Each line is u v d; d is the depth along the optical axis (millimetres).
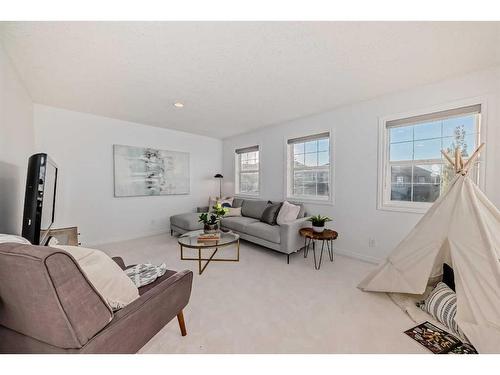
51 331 771
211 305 1904
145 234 4336
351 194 3146
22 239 1236
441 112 2406
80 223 3568
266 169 4414
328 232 2875
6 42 1716
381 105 2836
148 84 2482
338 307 1877
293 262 2949
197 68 2125
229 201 4805
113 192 3908
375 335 1525
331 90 2639
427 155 2594
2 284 784
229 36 1654
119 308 1028
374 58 1954
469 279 1565
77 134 3500
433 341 1455
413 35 1643
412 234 2016
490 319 1427
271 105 3160
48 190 1835
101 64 2053
